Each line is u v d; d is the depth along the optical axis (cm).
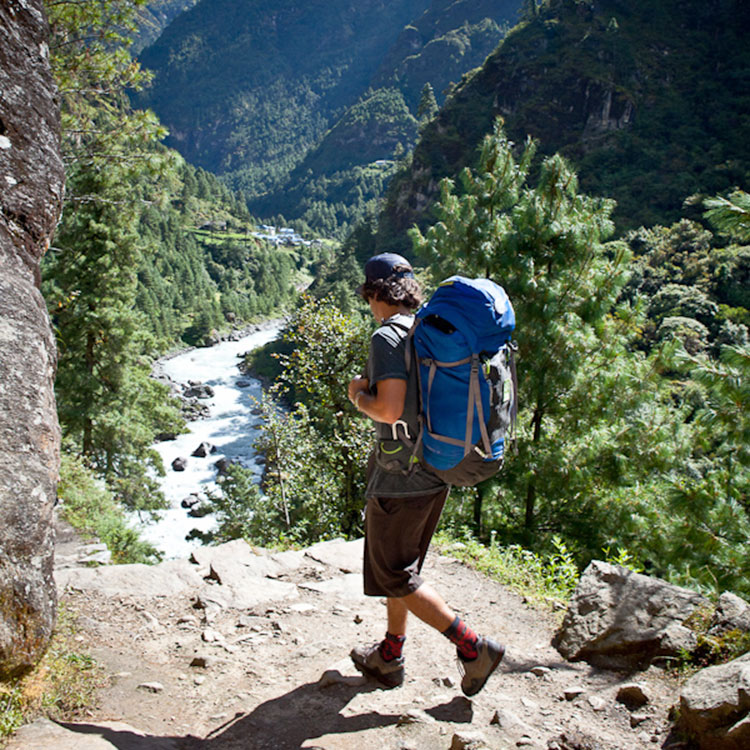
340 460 1287
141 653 346
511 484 1152
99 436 2461
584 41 14875
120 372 2423
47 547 296
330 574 485
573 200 1155
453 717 281
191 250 15475
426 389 246
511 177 1179
